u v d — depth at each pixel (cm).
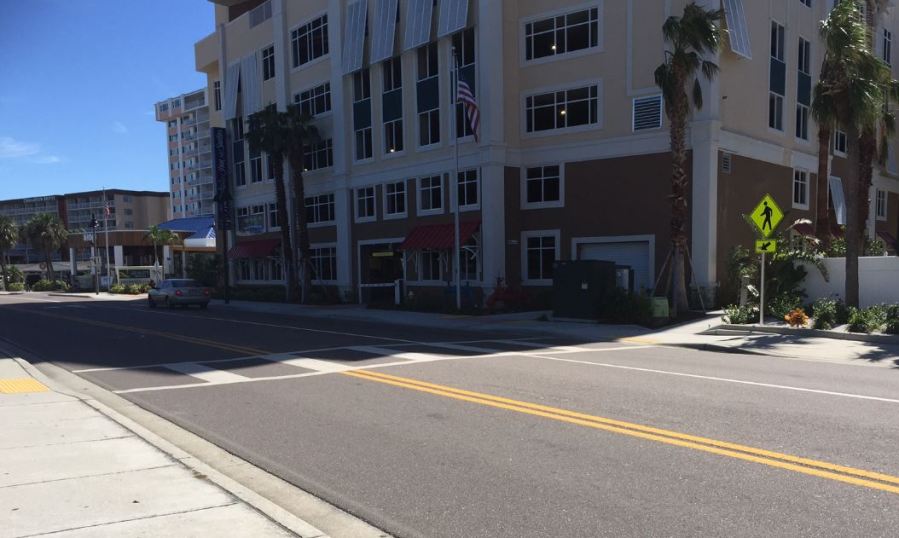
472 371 1059
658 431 663
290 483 529
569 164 2433
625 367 1105
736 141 2297
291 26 3606
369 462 580
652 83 2244
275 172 3388
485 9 2467
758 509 455
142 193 14425
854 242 1653
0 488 479
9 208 14688
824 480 512
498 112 2469
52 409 762
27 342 1631
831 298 1784
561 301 1995
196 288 3184
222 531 403
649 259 2262
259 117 3297
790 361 1188
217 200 4081
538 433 663
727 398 826
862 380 963
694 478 521
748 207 2381
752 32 2414
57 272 9400
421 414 755
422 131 2830
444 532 427
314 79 3456
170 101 13062
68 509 438
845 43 1625
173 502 453
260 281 4075
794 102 2731
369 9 3055
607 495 487
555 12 2445
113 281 6181
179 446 641
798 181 2808
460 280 2623
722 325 1655
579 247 2434
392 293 3222
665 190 2225
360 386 935
